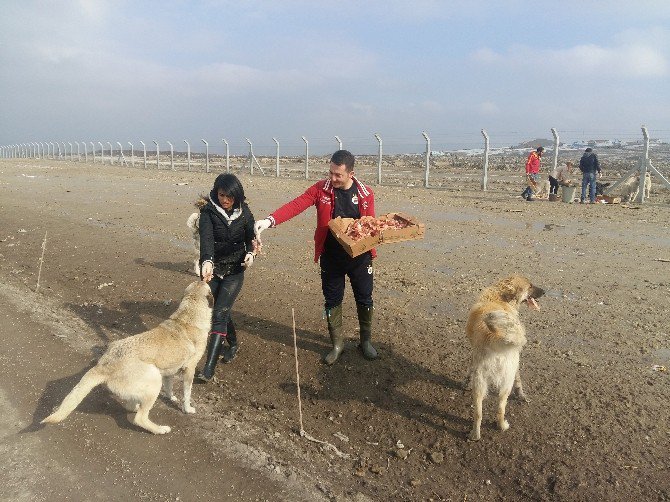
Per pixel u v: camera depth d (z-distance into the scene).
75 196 20.12
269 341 6.72
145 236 12.73
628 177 19.06
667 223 14.20
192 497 3.98
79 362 6.07
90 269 9.84
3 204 17.69
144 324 7.27
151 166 43.59
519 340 4.30
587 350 6.20
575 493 3.97
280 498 3.96
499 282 5.38
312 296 8.36
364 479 4.26
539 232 13.04
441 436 4.77
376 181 26.39
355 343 6.59
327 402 5.36
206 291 5.29
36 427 4.84
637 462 4.23
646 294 8.08
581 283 8.71
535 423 4.83
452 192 21.78
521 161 39.50
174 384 5.76
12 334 6.77
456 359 6.08
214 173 34.81
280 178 29.48
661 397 5.13
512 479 4.21
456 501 4.02
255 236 5.71
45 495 4.00
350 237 5.38
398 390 5.51
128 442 4.65
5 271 9.71
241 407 5.30
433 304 7.85
